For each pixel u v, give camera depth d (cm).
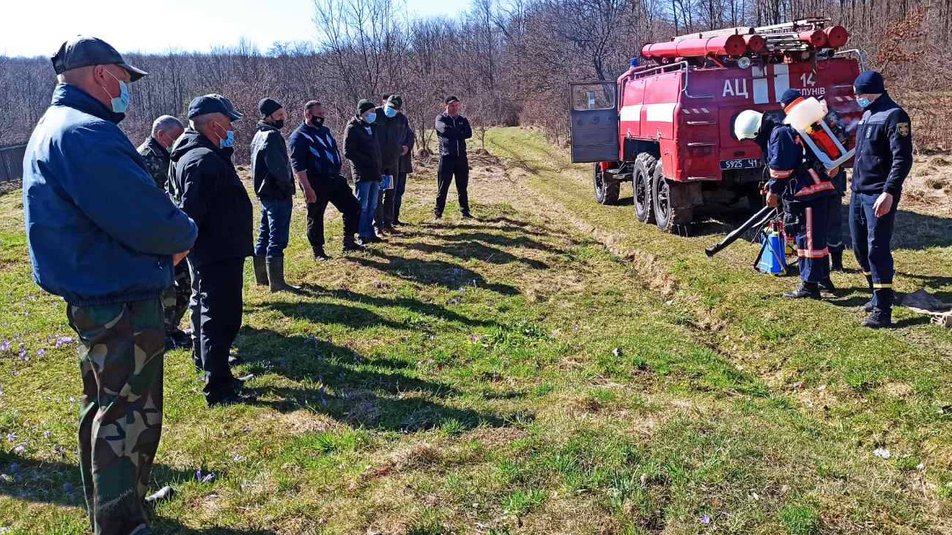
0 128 4806
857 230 616
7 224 1359
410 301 735
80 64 294
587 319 687
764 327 620
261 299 738
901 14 2234
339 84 2417
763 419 453
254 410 473
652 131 1031
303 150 849
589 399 462
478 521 332
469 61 5044
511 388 514
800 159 657
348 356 575
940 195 1145
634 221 1136
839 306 653
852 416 470
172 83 5159
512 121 4347
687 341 620
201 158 453
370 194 981
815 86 905
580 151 1281
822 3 2245
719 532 318
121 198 279
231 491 370
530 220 1204
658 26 2938
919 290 661
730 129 897
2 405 504
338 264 877
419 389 506
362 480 371
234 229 469
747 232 973
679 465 368
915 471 405
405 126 1124
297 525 334
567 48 3291
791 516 326
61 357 606
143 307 298
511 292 775
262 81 3144
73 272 285
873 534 320
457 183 1202
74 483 390
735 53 880
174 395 501
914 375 493
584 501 341
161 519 343
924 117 1789
